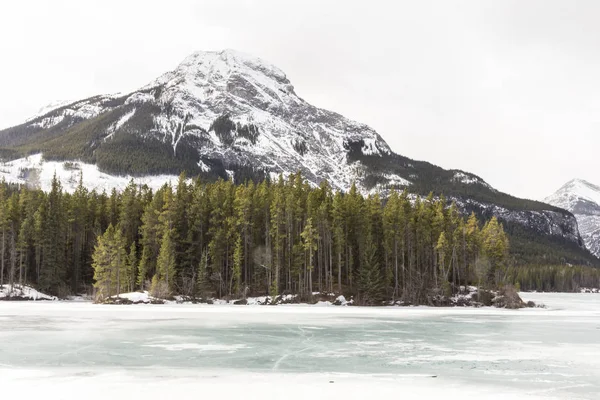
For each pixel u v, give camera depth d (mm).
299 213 94500
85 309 68000
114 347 33875
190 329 45000
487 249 102500
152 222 96312
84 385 22109
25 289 91625
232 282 94125
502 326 52094
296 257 89500
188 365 27516
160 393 20672
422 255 103625
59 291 94188
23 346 34000
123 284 87500
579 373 26234
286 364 28141
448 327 50344
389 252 94562
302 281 92938
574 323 56406
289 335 41531
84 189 119562
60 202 97938
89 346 34281
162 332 42469
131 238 103062
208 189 110188
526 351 34094
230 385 22328
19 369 25969
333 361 29297
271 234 91438
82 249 106750
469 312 74812
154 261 96062
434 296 91375
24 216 101375
